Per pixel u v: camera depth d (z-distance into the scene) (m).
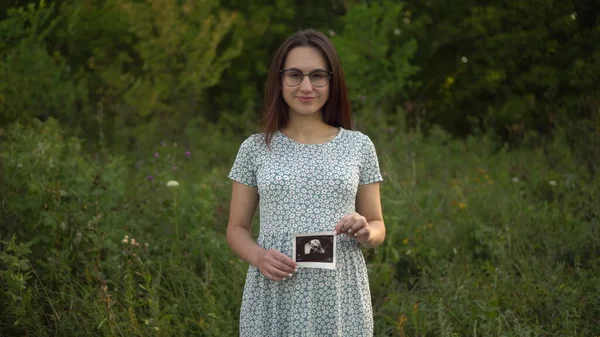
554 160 6.98
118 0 9.04
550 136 8.45
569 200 5.55
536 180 6.25
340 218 2.69
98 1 9.20
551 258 4.50
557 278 4.13
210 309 3.82
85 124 8.52
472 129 9.76
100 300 3.58
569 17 9.19
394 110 10.32
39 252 3.96
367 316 2.76
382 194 4.99
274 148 2.76
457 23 10.45
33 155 4.46
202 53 9.62
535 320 3.81
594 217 5.12
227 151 8.66
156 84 9.16
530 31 9.57
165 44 9.28
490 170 7.18
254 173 2.80
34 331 3.56
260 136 2.79
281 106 2.81
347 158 2.74
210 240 4.43
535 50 9.60
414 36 10.59
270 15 11.09
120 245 4.15
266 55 11.33
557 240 4.77
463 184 6.32
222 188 5.67
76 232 4.00
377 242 2.74
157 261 4.16
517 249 4.76
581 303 3.79
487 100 10.39
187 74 9.42
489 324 3.63
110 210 4.38
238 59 11.09
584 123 7.27
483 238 4.84
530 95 9.54
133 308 3.70
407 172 6.50
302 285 2.67
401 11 10.83
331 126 2.87
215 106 11.38
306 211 2.67
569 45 9.45
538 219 5.19
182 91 9.81
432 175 7.04
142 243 4.34
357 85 9.69
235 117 10.28
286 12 11.03
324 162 2.71
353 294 2.73
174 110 9.53
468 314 3.82
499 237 4.86
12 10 7.30
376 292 4.29
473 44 10.31
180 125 9.44
